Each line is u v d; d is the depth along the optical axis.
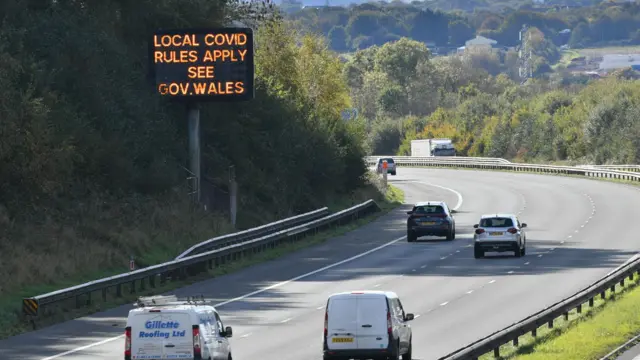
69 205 171.12
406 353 87.12
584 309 121.94
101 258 151.75
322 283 148.75
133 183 188.38
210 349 74.44
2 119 155.38
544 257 175.75
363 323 81.75
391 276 155.25
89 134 178.12
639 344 97.69
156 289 141.75
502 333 87.88
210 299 133.50
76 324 115.69
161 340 72.75
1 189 160.62
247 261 175.62
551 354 89.50
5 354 95.44
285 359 89.62
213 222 191.25
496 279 148.75
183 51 194.38
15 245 146.62
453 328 107.44
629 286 141.75
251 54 193.62
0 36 175.00
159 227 178.75
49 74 175.50
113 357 92.62
